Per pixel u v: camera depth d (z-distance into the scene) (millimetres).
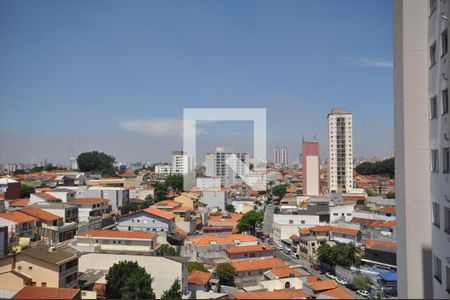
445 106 18859
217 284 55719
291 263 71625
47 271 39219
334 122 143250
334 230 77625
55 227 67250
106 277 43219
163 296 40062
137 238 58219
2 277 39062
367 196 127250
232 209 131375
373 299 51094
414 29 21484
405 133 21391
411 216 21141
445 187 18500
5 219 63031
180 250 70000
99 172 186750
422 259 20828
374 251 62844
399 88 22375
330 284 47875
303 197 126938
